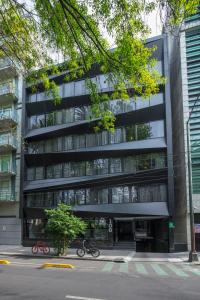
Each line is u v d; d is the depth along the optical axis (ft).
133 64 27.48
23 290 36.83
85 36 26.76
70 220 84.74
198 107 97.09
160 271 56.95
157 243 109.70
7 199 123.24
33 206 121.49
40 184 120.57
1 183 128.36
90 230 110.63
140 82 29.12
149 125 108.78
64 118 121.70
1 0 27.58
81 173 116.88
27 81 34.30
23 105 126.52
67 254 86.84
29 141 126.52
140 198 106.73
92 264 68.08
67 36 27.27
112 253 91.86
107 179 111.34
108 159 114.11
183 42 102.78
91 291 36.55
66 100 119.96
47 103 123.03
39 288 38.22
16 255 87.04
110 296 33.88
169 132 104.42
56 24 26.78
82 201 114.62
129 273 53.36
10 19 28.63
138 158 109.81
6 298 32.32
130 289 38.09
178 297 33.99
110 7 25.38
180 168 104.83
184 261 74.49
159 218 103.60
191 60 100.99
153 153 107.65
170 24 24.61
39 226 118.83
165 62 105.91
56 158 120.37
